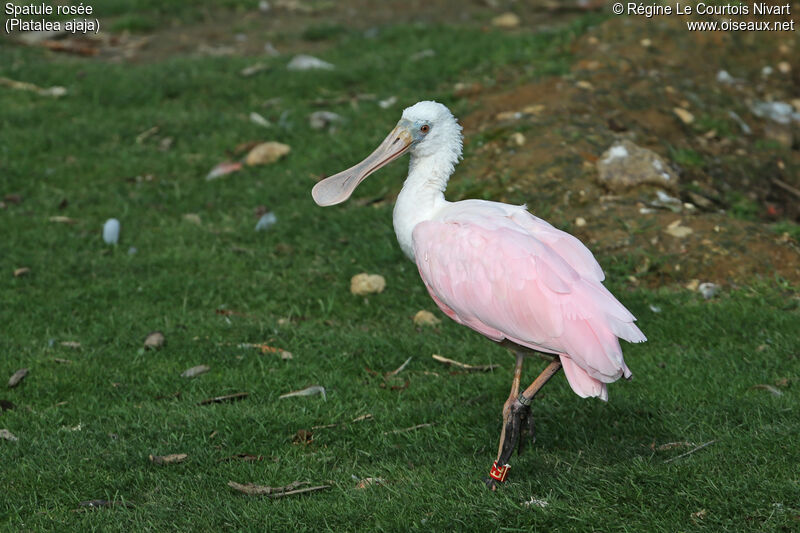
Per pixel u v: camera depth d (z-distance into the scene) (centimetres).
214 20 2073
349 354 852
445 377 811
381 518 565
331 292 998
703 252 1002
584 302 576
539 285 589
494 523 549
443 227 652
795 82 1469
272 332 903
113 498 619
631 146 1162
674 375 780
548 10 2009
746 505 541
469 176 1188
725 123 1325
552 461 640
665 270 991
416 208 696
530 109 1312
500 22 1916
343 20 2044
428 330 917
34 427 716
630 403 723
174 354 855
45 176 1289
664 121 1300
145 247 1108
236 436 700
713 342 859
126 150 1380
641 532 527
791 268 984
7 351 843
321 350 864
